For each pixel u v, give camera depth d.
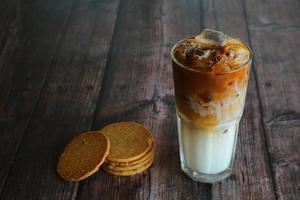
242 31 1.03
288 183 0.70
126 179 0.71
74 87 0.90
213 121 0.68
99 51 1.00
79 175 0.70
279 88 0.86
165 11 1.12
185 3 1.15
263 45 0.98
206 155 0.70
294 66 0.92
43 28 1.09
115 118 0.82
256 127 0.79
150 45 1.01
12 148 0.77
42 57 0.99
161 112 0.82
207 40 0.68
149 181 0.71
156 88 0.88
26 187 0.71
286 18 1.07
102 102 0.86
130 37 1.04
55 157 0.76
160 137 0.78
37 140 0.79
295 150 0.75
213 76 0.64
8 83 0.92
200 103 0.67
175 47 0.68
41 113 0.84
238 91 0.67
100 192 0.70
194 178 0.71
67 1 1.19
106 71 0.94
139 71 0.93
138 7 1.15
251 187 0.70
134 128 0.76
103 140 0.74
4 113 0.85
